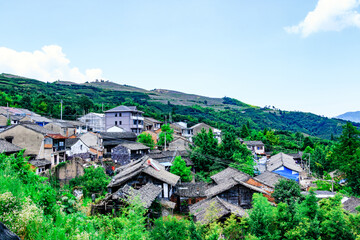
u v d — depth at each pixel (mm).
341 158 33656
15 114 54781
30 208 6066
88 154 43156
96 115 69438
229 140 40625
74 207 9531
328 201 14414
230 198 21109
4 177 8273
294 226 12117
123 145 42781
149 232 11797
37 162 30469
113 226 9312
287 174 36406
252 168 34312
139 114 69500
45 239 5715
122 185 22312
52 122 53344
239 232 13734
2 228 3492
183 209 25125
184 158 41625
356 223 12891
